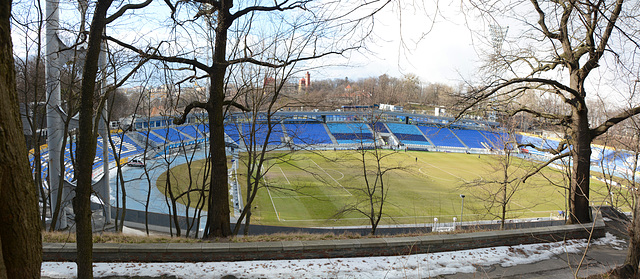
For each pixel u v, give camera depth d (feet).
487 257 32.86
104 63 50.34
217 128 39.11
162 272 27.27
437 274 29.30
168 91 54.44
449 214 94.02
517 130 69.51
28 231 10.48
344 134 247.50
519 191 120.06
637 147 36.50
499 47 36.04
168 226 69.15
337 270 28.81
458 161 190.80
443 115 279.90
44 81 58.34
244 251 29.68
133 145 165.78
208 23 40.45
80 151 18.71
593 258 33.96
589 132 42.32
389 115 268.82
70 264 27.78
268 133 49.24
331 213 91.71
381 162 171.01
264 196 106.01
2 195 9.81
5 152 9.62
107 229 60.54
